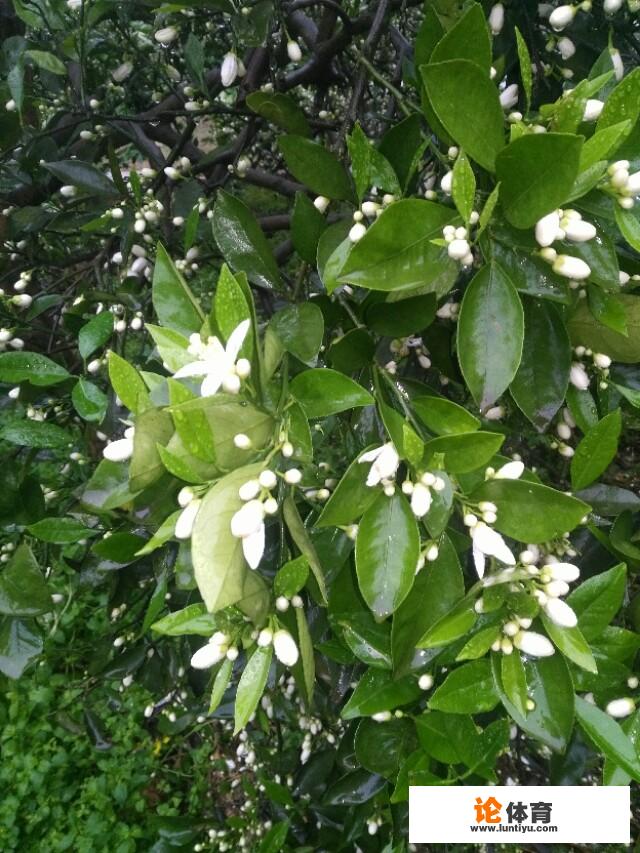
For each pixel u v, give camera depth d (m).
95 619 1.34
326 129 0.77
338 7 0.60
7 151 0.75
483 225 0.31
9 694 1.28
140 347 0.84
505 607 0.35
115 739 1.28
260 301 0.78
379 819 0.63
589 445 0.40
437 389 0.60
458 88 0.31
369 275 0.33
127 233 0.66
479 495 0.35
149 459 0.33
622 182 0.33
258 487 0.31
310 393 0.36
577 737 0.46
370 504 0.35
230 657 0.37
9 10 0.85
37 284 0.93
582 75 0.57
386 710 0.41
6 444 0.88
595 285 0.37
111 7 0.68
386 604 0.33
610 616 0.36
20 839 1.19
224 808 1.26
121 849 1.17
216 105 0.72
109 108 0.89
